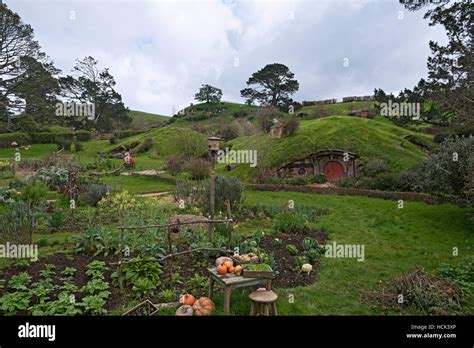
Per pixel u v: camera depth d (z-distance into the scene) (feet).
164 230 29.96
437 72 66.08
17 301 18.44
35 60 149.59
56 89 183.01
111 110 229.04
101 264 23.13
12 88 146.10
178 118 241.76
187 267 24.39
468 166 35.01
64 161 80.07
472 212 36.63
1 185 58.29
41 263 23.72
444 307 19.62
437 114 67.41
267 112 128.77
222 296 20.22
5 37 139.74
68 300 18.42
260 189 65.00
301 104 181.27
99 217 38.27
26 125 159.63
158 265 22.63
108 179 78.64
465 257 27.81
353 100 181.06
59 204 45.60
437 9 63.52
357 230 36.91
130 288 20.81
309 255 27.63
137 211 40.50
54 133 163.32
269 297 17.61
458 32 61.82
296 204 48.26
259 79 209.46
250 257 21.91
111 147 149.38
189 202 47.50
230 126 143.64
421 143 90.38
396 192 53.67
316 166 72.64
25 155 123.03
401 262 27.27
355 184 63.57
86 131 177.06
